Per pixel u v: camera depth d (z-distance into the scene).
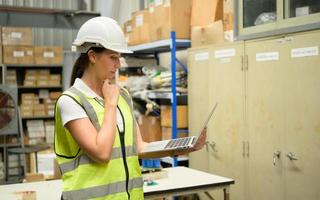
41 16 5.59
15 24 5.50
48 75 5.72
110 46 1.39
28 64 5.54
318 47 2.31
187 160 3.70
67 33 6.33
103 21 1.44
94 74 1.45
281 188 2.58
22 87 5.62
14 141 4.70
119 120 1.47
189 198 3.24
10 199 2.25
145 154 1.64
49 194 2.34
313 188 2.35
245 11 2.92
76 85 1.45
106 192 1.40
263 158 2.73
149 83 4.16
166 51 4.72
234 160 2.99
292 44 2.48
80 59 1.48
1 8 5.36
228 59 3.04
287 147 2.53
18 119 4.04
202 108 3.38
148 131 4.11
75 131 1.35
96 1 6.37
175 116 3.59
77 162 1.40
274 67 2.62
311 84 2.36
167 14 3.69
